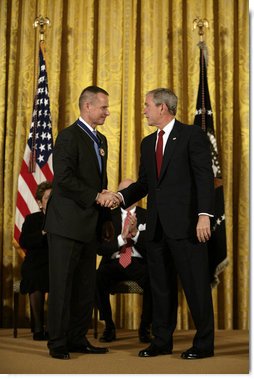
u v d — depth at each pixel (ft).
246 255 17.81
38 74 18.51
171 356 11.37
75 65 18.85
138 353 11.87
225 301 17.71
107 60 18.72
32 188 17.35
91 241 12.03
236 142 18.43
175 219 11.23
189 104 18.52
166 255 11.60
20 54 18.86
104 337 14.38
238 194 18.19
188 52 18.76
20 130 18.38
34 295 14.56
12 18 18.80
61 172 11.25
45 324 17.47
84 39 18.90
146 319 14.20
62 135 11.52
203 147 11.24
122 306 18.20
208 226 10.82
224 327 17.75
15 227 17.17
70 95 18.75
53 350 11.25
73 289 11.98
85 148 11.69
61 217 11.30
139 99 18.80
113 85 18.61
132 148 18.37
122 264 14.30
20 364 10.43
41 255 14.90
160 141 11.71
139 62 18.94
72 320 11.99
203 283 11.17
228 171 17.97
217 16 18.92
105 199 11.27
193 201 11.32
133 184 12.26
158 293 11.60
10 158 18.49
